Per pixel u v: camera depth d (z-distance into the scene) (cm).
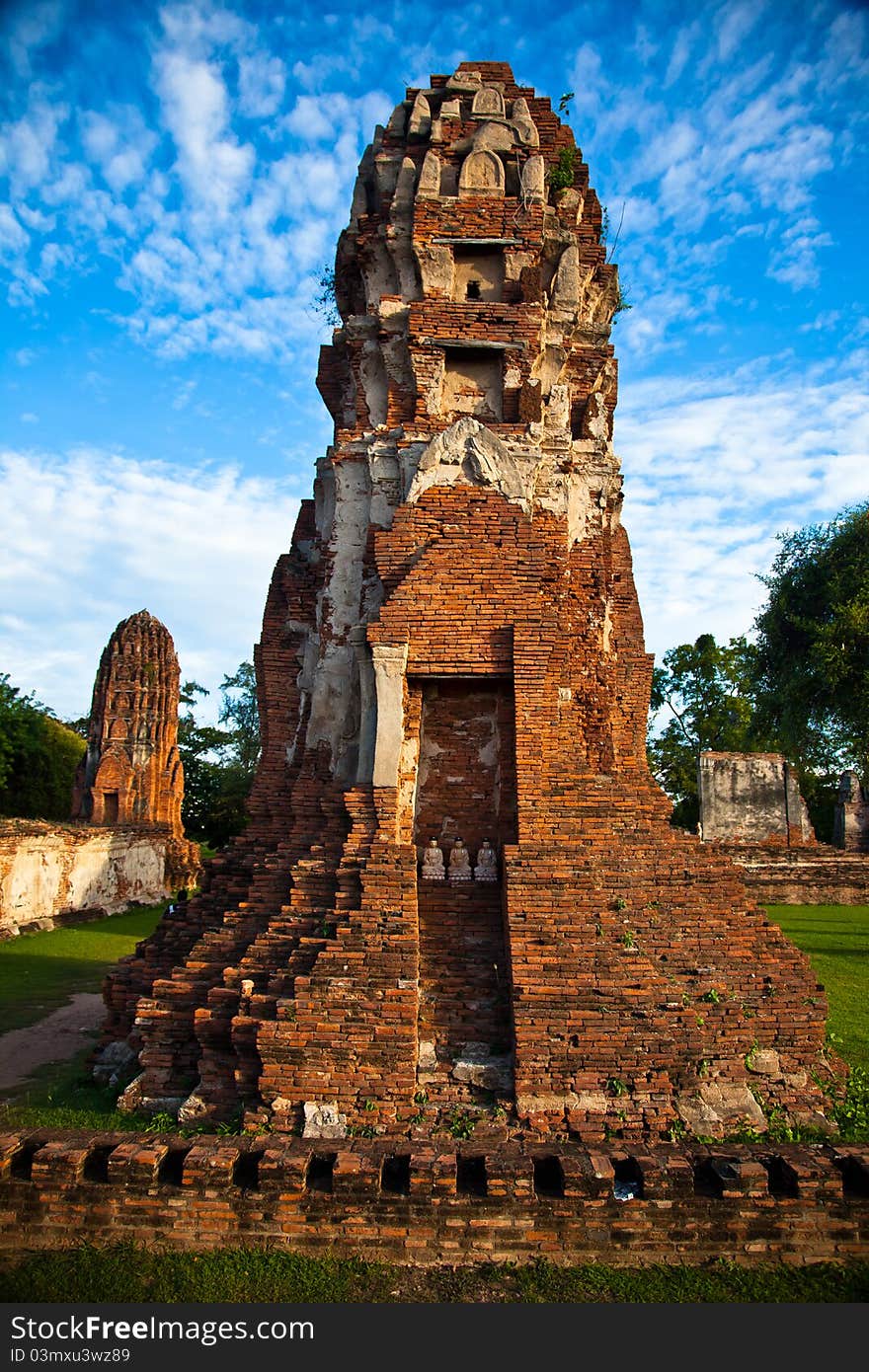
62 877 3272
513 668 1104
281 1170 749
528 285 1273
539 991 917
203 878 1287
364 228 1332
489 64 1430
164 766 4447
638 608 1424
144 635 4494
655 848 1059
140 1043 1084
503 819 1109
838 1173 748
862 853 3844
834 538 4362
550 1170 774
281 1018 900
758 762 4216
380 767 1074
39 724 4922
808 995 999
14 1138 797
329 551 1259
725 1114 888
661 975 938
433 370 1239
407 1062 886
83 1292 688
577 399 1337
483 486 1170
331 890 1042
